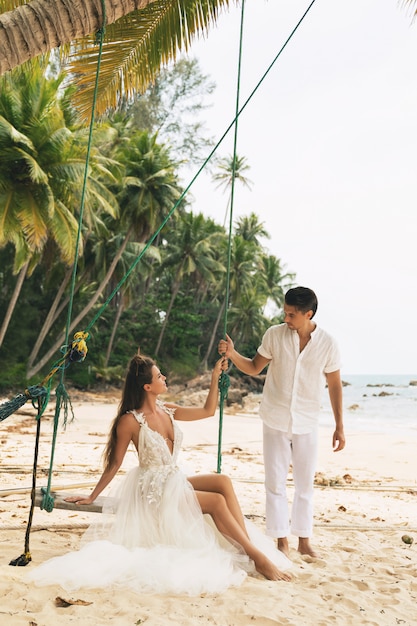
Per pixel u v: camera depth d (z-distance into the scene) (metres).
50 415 19.84
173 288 52.66
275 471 4.30
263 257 69.00
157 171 32.47
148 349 49.16
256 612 2.96
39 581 3.21
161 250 49.41
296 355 4.30
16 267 20.42
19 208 19.22
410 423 25.64
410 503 7.11
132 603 3.03
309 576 3.66
